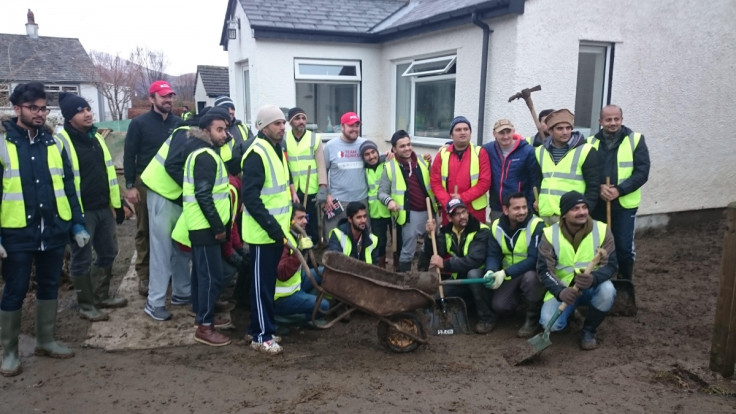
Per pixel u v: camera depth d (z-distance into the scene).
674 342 4.36
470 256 4.73
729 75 8.12
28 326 4.76
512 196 4.58
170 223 4.78
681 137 7.91
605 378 3.77
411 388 3.66
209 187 4.16
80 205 4.28
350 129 5.75
